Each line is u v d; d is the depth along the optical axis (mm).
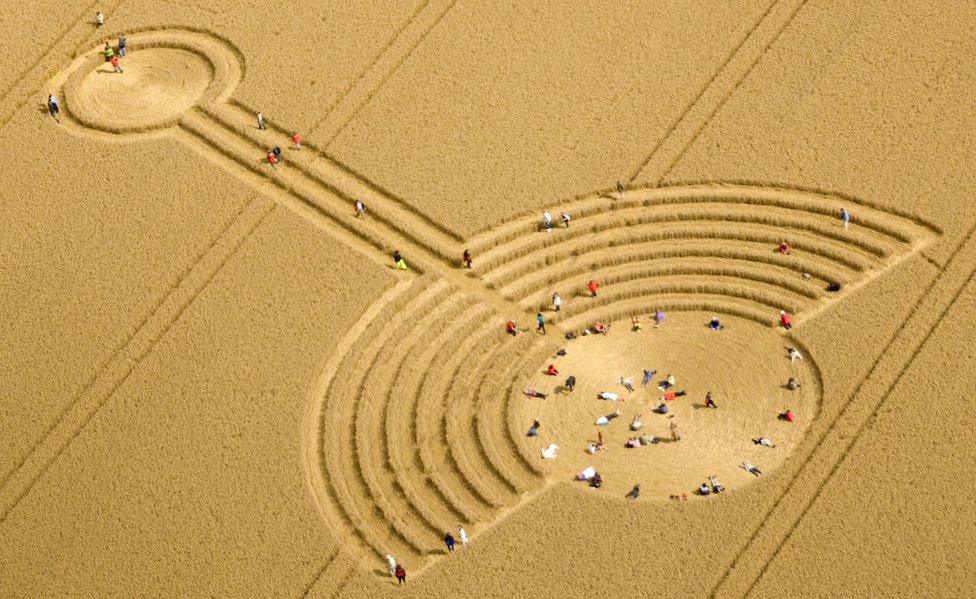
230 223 72750
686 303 68562
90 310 70312
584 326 68438
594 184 72125
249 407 66875
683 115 74188
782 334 67062
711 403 65438
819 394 65062
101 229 72938
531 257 70438
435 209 71938
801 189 70875
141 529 64062
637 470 63969
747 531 61844
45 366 68875
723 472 63625
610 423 65500
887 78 73938
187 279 71000
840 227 69562
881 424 63656
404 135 74875
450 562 62219
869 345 65875
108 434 66750
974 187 69750
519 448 64812
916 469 62375
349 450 65500
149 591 62562
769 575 60688
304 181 74062
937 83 73375
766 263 69250
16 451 66688
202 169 74812
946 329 65812
